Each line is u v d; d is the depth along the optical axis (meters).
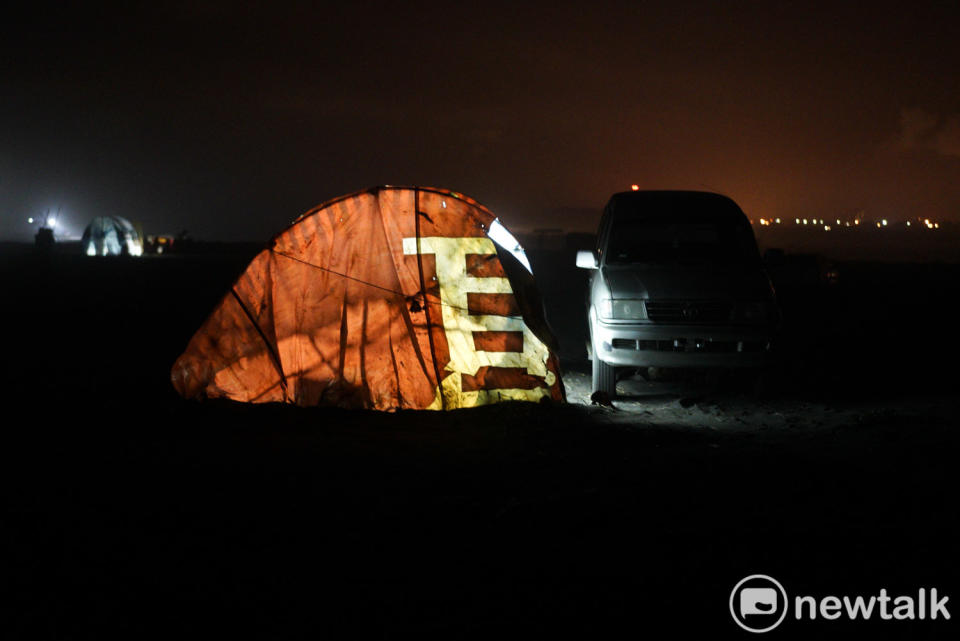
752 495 5.60
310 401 8.73
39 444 6.90
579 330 16.17
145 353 12.24
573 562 4.45
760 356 8.77
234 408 8.47
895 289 26.27
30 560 4.43
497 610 3.88
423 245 9.09
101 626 3.70
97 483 5.81
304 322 8.95
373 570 4.32
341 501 5.46
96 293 22.33
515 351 8.91
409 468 6.28
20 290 22.72
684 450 6.86
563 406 8.71
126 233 47.56
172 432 7.44
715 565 4.43
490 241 9.22
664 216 10.19
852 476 6.04
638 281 9.09
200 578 4.22
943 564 4.47
